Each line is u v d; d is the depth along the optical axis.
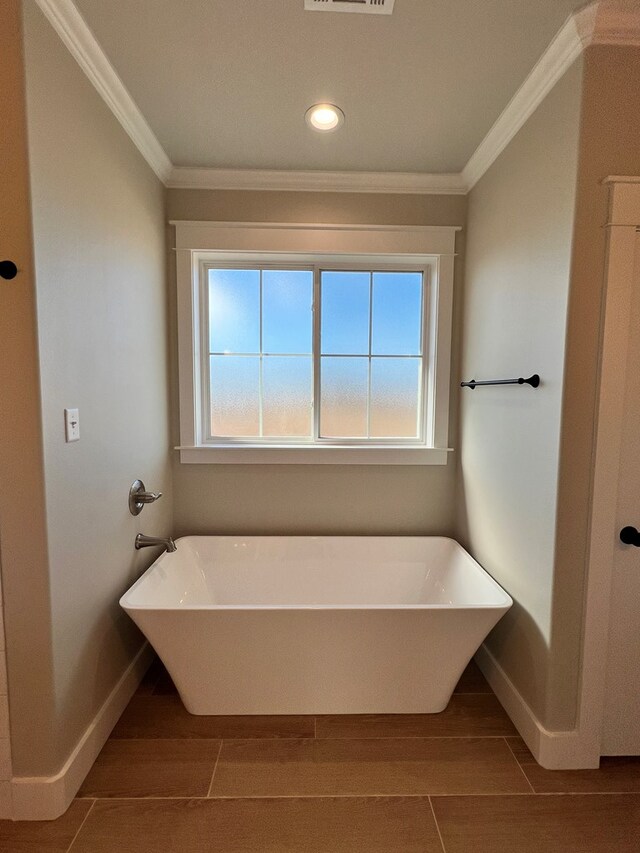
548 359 1.42
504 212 1.75
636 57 1.26
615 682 1.44
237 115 1.67
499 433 1.78
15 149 1.09
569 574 1.39
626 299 1.30
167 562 1.94
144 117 1.68
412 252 2.17
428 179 2.11
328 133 1.78
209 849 1.17
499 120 1.68
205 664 1.57
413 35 1.30
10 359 1.14
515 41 1.32
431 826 1.24
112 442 1.58
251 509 2.28
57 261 1.23
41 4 1.13
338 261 2.27
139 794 1.32
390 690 1.63
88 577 1.42
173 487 2.25
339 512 2.29
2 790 1.25
